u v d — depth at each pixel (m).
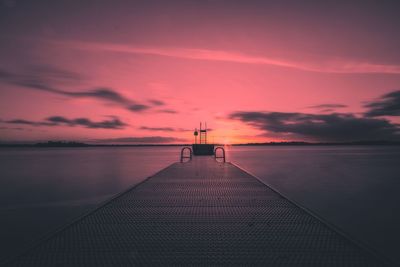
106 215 5.36
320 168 25.08
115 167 26.88
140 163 32.28
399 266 3.18
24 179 17.92
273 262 3.30
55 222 8.35
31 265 3.22
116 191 13.46
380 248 6.23
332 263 3.26
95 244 3.85
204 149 27.72
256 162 32.56
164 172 12.27
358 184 15.61
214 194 7.43
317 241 3.95
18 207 10.26
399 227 7.84
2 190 13.84
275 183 15.75
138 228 4.55
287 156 48.69
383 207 10.16
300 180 16.98
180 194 7.43
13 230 7.59
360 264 3.24
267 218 5.13
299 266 3.19
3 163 33.84
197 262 3.30
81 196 12.27
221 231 4.39
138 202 6.50
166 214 5.43
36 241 3.82
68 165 29.95
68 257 3.44
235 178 10.39
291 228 4.54
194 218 5.14
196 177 10.69
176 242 3.93
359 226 7.93
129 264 3.25
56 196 12.27
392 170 23.56
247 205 6.16
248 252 3.58
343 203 10.79
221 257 3.44
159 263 3.28
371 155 53.78
